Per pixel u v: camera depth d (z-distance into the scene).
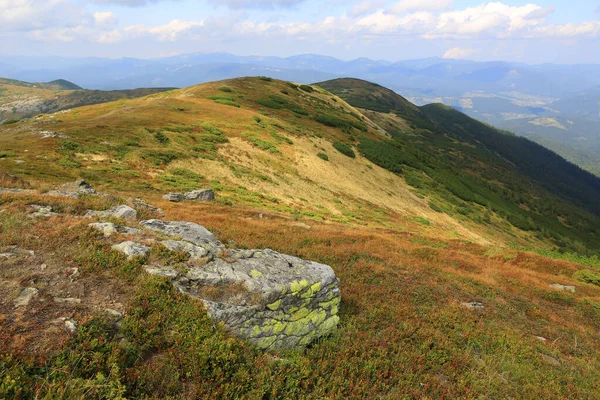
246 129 62.56
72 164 32.75
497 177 176.62
